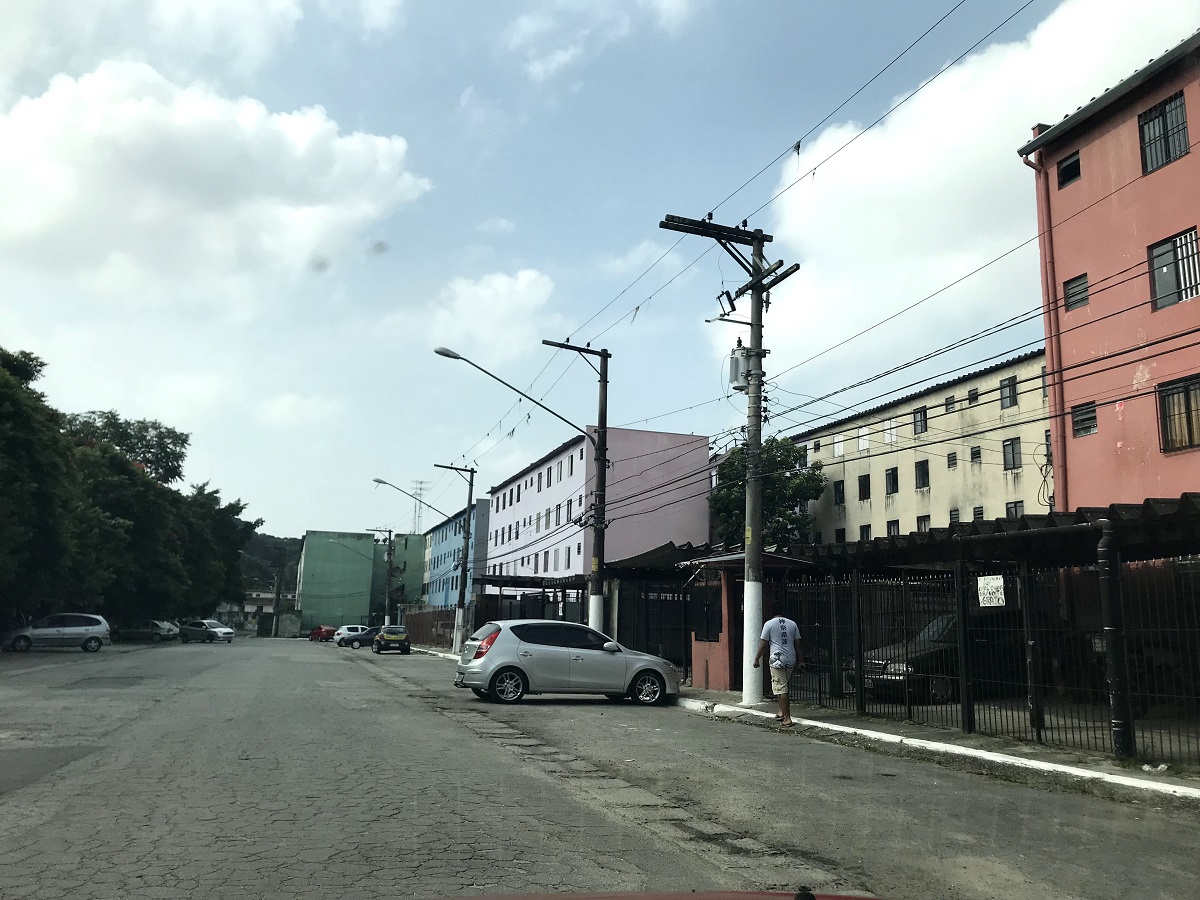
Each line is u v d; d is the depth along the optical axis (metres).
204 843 5.93
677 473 55.91
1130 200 19.30
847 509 48.25
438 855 5.77
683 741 11.94
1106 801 8.59
